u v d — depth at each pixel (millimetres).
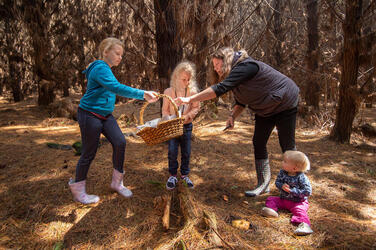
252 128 6129
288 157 2455
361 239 2135
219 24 4883
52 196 2807
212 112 7258
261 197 2891
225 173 3502
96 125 2492
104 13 9031
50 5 9242
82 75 10156
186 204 2494
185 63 2785
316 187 3107
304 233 2205
